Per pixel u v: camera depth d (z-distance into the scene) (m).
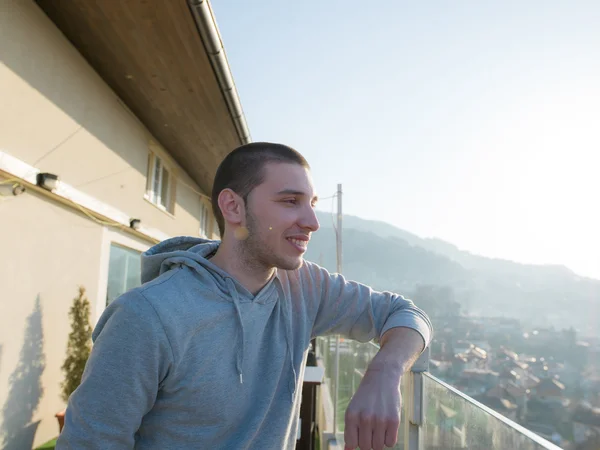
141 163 7.43
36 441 4.38
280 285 1.32
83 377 1.04
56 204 4.83
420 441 1.63
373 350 2.61
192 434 1.08
